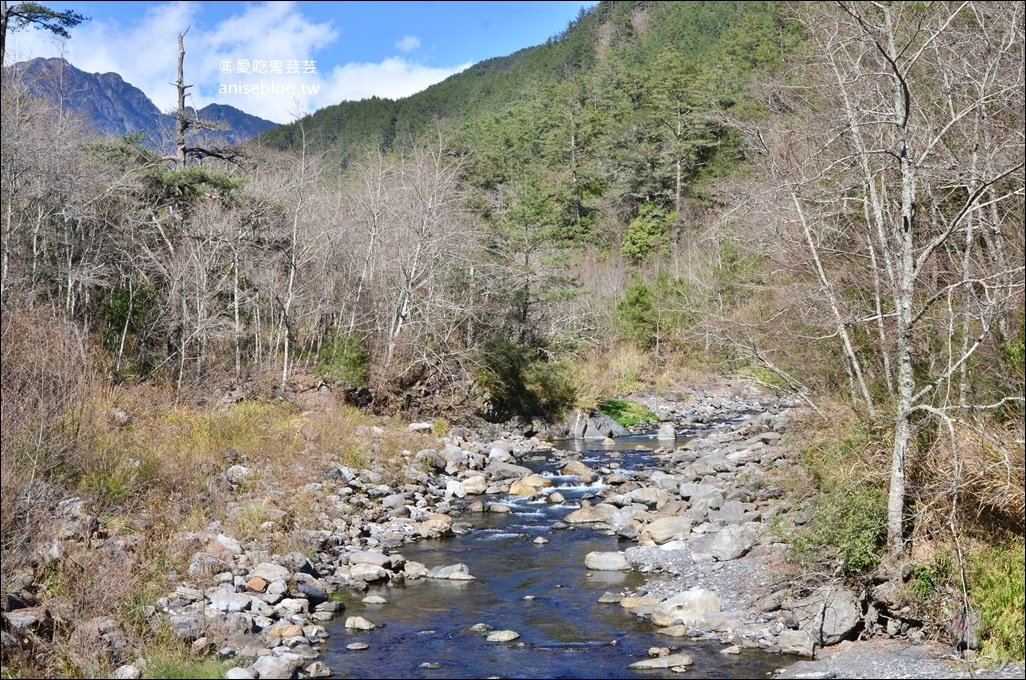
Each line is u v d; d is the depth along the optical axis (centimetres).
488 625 1084
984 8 1353
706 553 1327
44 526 1042
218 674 846
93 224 2270
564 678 911
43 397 1249
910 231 1021
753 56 6022
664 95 6103
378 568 1283
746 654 966
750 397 3706
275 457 1772
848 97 1251
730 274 2028
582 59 11606
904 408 999
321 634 1033
